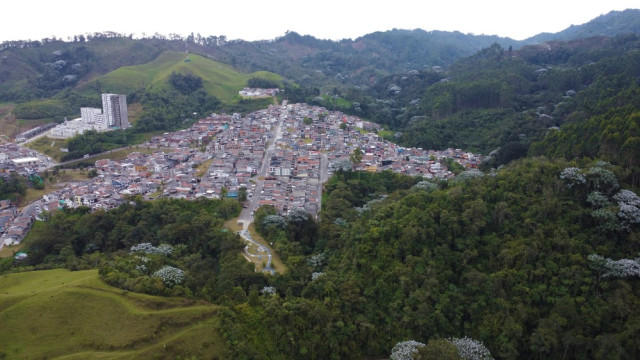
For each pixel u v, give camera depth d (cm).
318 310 11531
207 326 10706
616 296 10531
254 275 13050
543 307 11188
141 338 10138
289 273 13475
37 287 12075
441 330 11556
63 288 11250
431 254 12719
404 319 11506
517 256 11969
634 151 13488
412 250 12888
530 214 12694
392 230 13462
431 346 10212
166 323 10575
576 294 11050
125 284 11562
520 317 11075
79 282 11612
